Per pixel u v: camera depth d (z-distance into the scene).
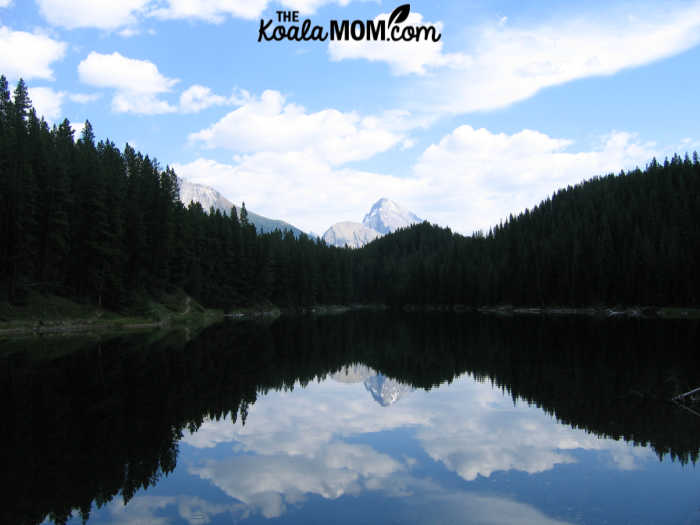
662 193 110.38
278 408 18.58
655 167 130.25
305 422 16.52
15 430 14.85
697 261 82.88
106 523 8.88
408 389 22.50
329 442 14.16
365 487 10.66
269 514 9.27
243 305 91.94
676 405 18.52
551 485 10.73
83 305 53.53
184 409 17.91
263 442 14.16
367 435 14.91
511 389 22.09
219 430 15.38
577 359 30.58
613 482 10.91
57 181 51.38
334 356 33.84
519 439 14.36
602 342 40.03
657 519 9.00
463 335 49.56
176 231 73.75
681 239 89.56
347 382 24.30
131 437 14.40
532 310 105.50
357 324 68.62
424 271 140.38
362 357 33.41
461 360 31.55
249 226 101.94
